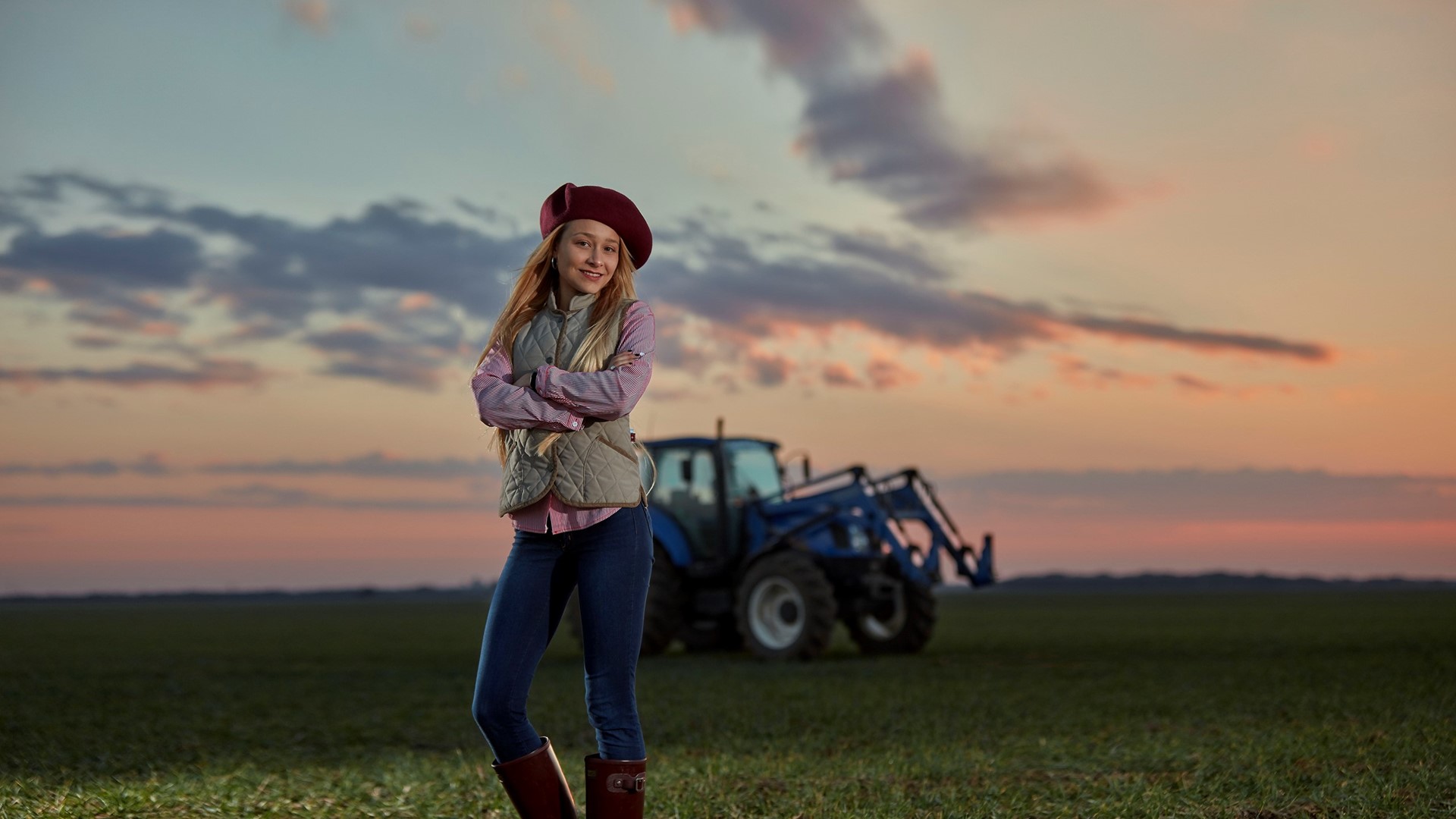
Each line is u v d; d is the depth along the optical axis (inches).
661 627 555.5
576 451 119.6
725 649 593.0
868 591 544.7
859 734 260.8
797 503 561.6
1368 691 330.0
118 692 400.5
